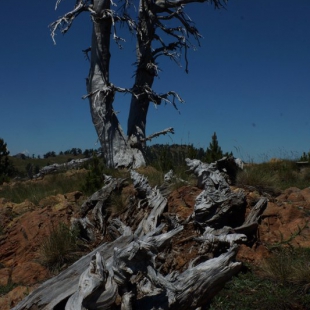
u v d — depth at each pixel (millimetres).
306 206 9258
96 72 26609
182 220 8148
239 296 6352
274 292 6402
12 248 9109
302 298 6191
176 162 14078
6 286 7574
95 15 25469
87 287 4887
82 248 8586
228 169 10492
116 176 14555
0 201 13227
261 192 9930
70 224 9328
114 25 23688
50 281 5793
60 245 8258
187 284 5176
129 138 27172
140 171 14469
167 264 7043
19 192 14938
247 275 6941
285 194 10078
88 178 12289
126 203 9523
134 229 8617
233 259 5402
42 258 8195
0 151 27203
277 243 7965
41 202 11625
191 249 7262
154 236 5059
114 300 5039
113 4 24797
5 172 27062
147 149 27172
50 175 19391
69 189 13539
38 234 9203
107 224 9109
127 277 5098
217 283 5250
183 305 5160
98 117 26344
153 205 8625
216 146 13344
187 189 9391
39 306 5449
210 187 7980
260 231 8188
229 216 8055
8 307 6531
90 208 9711
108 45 26609
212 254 6773
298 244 7910
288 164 14781
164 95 26797
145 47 27719
